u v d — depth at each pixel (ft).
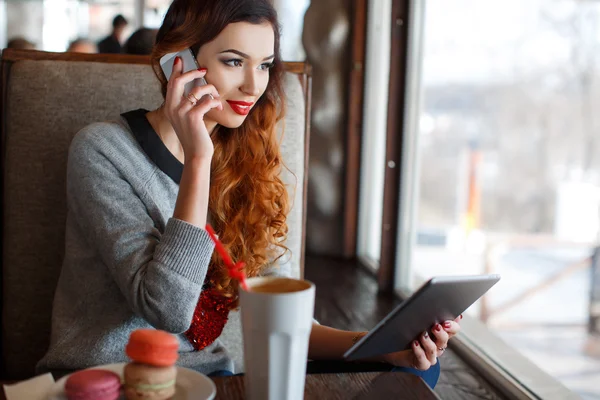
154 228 3.70
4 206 4.72
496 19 26.68
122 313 3.80
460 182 29.30
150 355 2.43
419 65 9.64
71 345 3.80
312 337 3.98
